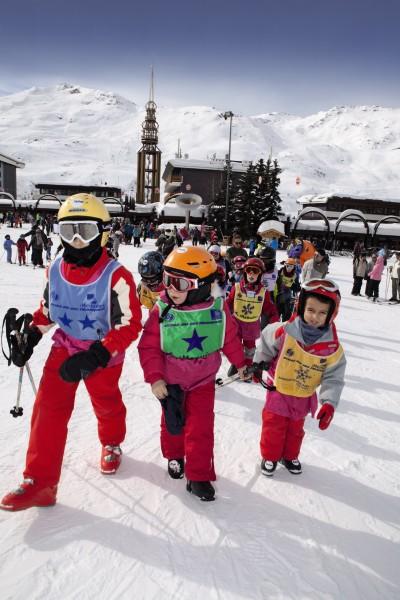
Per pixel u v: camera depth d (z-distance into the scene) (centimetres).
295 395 284
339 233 4231
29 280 1224
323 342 268
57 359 253
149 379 260
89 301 243
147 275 434
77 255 239
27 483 240
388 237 4250
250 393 466
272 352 289
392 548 241
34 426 245
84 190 7175
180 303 262
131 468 296
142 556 219
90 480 278
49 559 213
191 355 263
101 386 268
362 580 217
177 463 286
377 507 277
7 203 5188
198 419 270
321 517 262
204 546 229
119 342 236
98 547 223
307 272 849
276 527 249
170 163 5738
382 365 618
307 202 6156
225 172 5075
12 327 264
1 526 233
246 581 209
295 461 308
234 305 491
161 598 196
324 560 227
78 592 196
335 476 311
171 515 251
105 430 285
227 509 261
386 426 408
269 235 2091
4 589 196
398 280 1298
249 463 318
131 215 5250
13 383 450
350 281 1825
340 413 432
